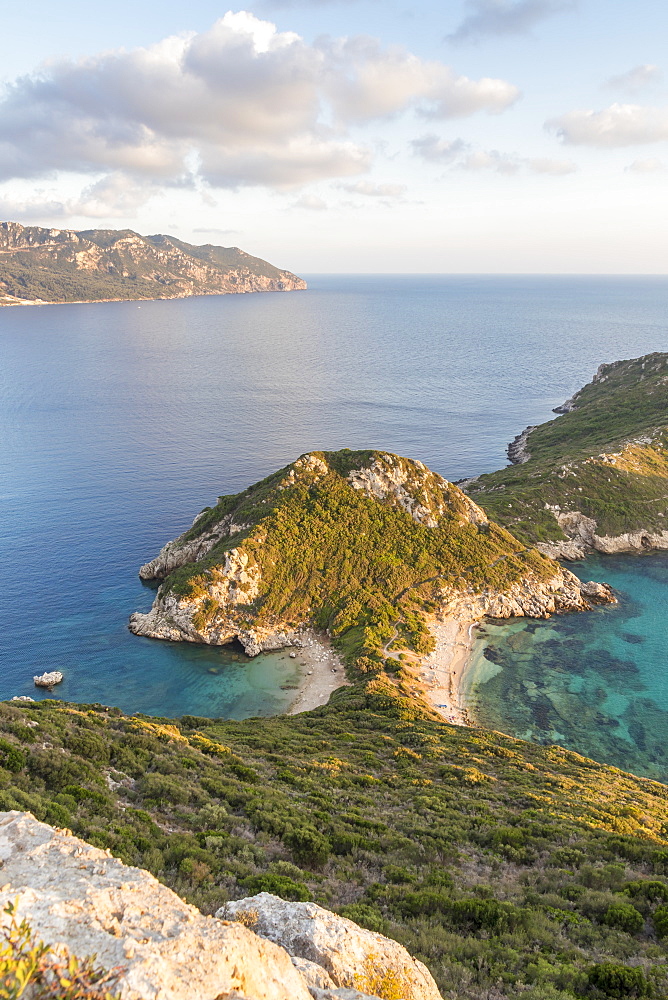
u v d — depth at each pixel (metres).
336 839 28.58
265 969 9.28
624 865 28.33
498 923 21.09
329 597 89.38
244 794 32.50
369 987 11.87
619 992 16.92
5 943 7.25
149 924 9.04
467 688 74.25
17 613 87.81
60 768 28.45
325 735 54.62
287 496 101.62
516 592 94.31
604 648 83.75
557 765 52.41
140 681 74.38
